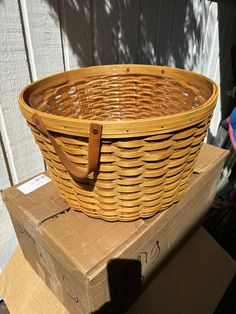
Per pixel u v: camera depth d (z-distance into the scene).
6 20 0.66
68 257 0.53
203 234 0.94
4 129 0.76
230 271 0.88
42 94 0.64
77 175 0.45
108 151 0.43
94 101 0.80
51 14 0.74
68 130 0.42
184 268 0.83
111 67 0.78
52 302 0.72
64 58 0.83
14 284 0.80
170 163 0.49
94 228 0.59
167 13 1.16
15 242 0.96
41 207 0.65
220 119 2.15
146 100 0.83
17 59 0.72
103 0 0.87
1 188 0.82
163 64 1.28
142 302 0.73
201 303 0.78
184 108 0.72
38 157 0.89
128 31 1.01
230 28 1.79
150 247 0.63
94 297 0.53
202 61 1.61
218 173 0.88
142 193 0.52
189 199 0.73
